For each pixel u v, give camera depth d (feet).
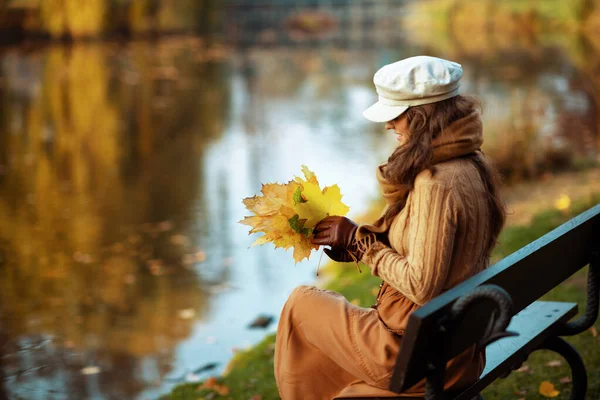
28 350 20.76
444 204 8.71
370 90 73.61
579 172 34.40
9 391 18.42
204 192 37.14
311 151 46.01
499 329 7.52
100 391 18.25
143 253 28.63
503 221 9.46
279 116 59.31
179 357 19.99
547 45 107.45
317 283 24.75
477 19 161.38
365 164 42.16
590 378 14.03
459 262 8.94
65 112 61.00
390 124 9.55
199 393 17.12
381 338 9.43
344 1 219.20
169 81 81.25
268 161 43.70
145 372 19.21
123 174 41.22
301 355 10.04
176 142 49.83
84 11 127.85
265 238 9.46
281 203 9.37
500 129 37.29
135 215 33.50
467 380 9.44
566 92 58.95
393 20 211.41
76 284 25.61
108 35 133.90
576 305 12.07
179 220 32.58
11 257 28.25
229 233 30.86
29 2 124.98
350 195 35.88
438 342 8.00
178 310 23.31
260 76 86.33
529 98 53.31
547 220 25.14
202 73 89.30
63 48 115.44
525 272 9.17
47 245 29.63
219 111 62.13
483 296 7.62
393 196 9.17
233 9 198.39
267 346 19.43
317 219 9.48
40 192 37.58
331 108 62.90
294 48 125.80
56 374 19.26
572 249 10.48
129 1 139.64
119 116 59.62
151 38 139.13
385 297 9.55
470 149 9.10
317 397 9.96
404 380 7.77
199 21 153.58
